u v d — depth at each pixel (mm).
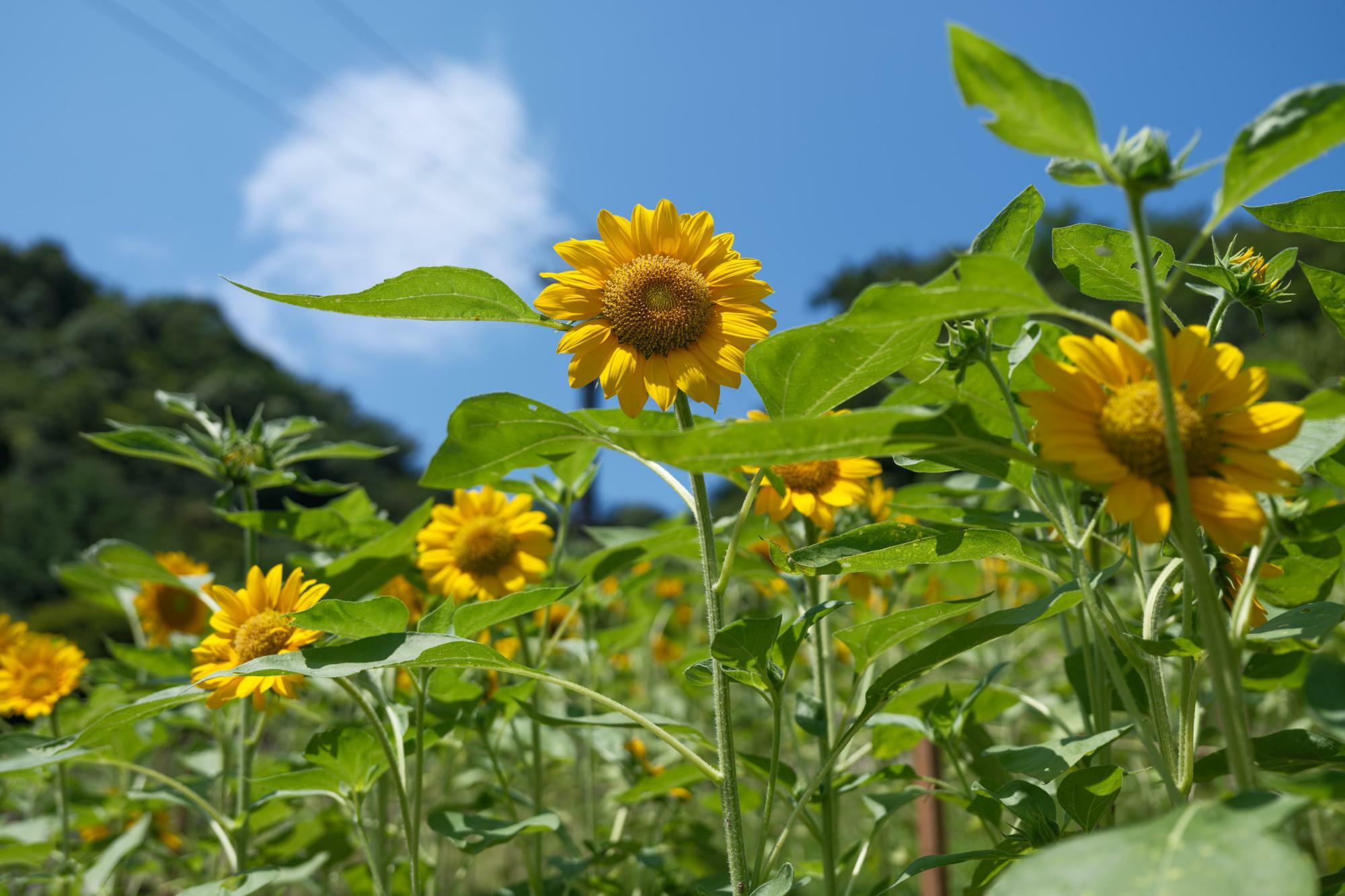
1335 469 637
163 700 689
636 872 1223
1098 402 523
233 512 1047
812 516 907
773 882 645
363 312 703
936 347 670
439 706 977
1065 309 500
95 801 1344
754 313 744
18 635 1286
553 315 736
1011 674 1490
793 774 827
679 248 761
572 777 1560
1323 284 703
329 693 1260
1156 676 629
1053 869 444
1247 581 517
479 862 1599
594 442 716
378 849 1025
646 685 1762
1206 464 508
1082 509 822
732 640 639
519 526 1079
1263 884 399
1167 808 1125
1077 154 482
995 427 732
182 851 1490
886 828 1354
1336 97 464
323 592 809
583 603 1251
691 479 710
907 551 667
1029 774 699
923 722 874
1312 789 454
